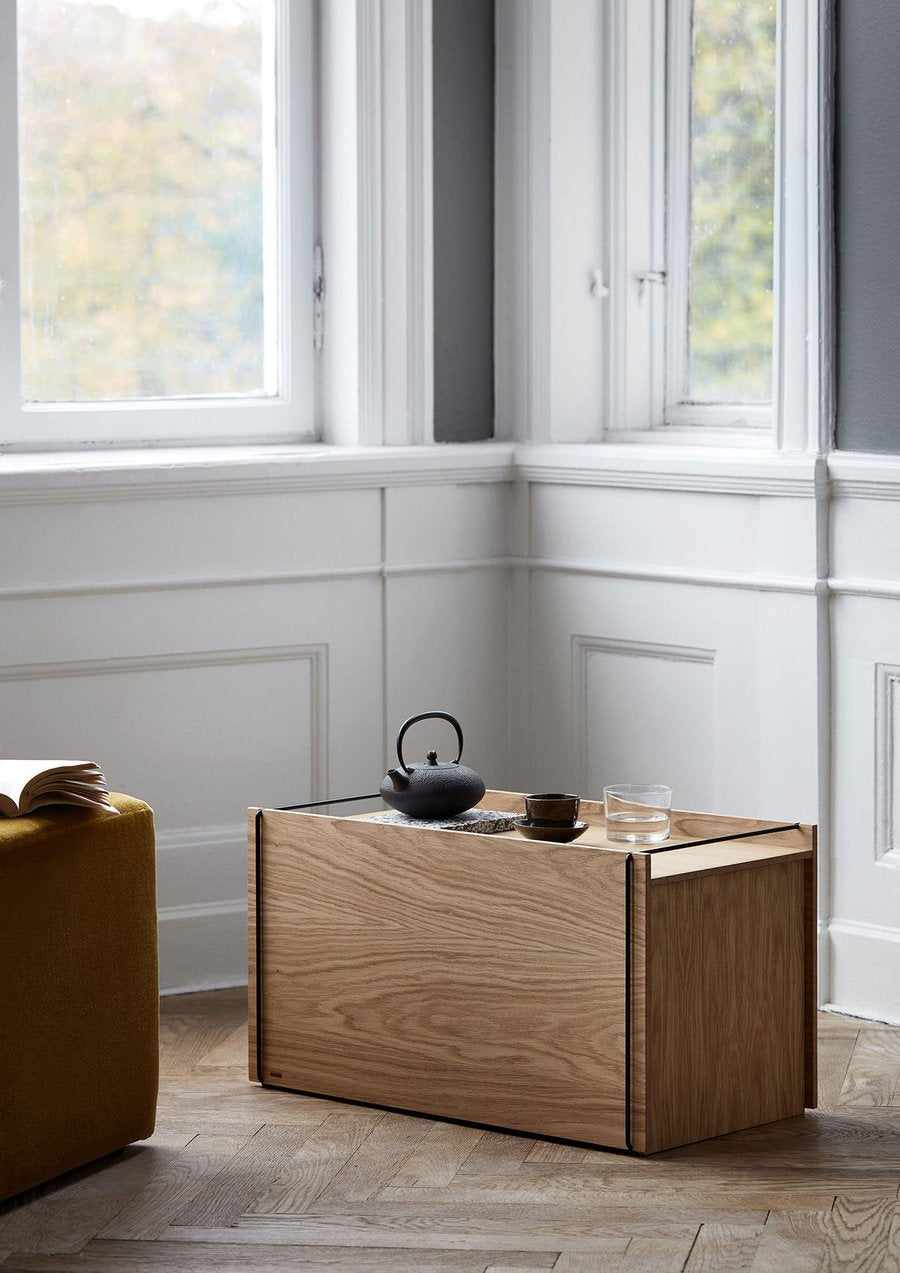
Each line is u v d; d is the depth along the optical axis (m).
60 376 4.04
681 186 4.34
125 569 3.82
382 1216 2.70
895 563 3.57
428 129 4.21
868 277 3.60
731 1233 2.64
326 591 4.07
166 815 3.93
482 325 4.38
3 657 3.70
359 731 4.14
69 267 4.03
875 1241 2.61
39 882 2.72
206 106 4.16
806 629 3.71
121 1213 2.71
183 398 4.19
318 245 4.27
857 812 3.69
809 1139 3.01
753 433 4.14
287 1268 2.53
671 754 4.03
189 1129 3.06
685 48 4.30
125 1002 2.89
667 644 4.00
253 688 4.01
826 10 3.59
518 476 4.28
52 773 2.78
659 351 4.40
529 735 4.32
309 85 4.22
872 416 3.61
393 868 3.11
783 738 3.78
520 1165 2.89
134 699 3.87
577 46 4.26
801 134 3.67
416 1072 3.12
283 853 3.23
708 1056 2.98
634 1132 2.90
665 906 2.88
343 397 4.25
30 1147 2.74
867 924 3.70
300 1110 3.16
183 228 4.16
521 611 4.31
